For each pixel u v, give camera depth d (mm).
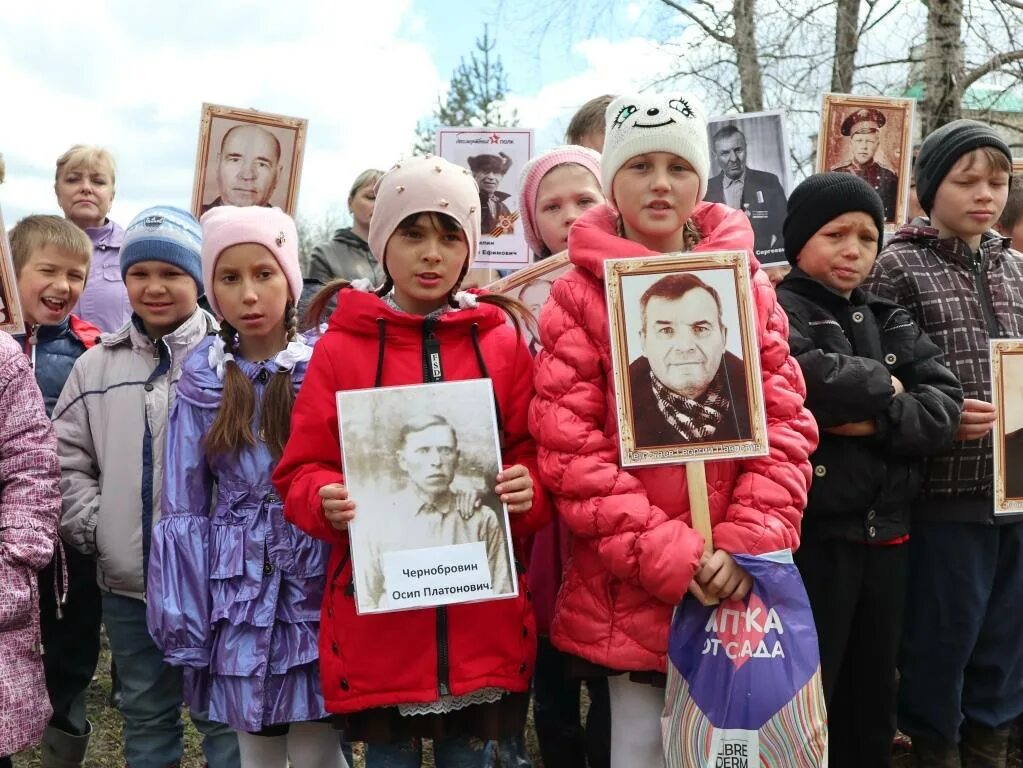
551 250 3324
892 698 2660
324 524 2260
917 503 2893
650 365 2217
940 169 2977
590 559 2338
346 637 2270
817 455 2594
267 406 2547
